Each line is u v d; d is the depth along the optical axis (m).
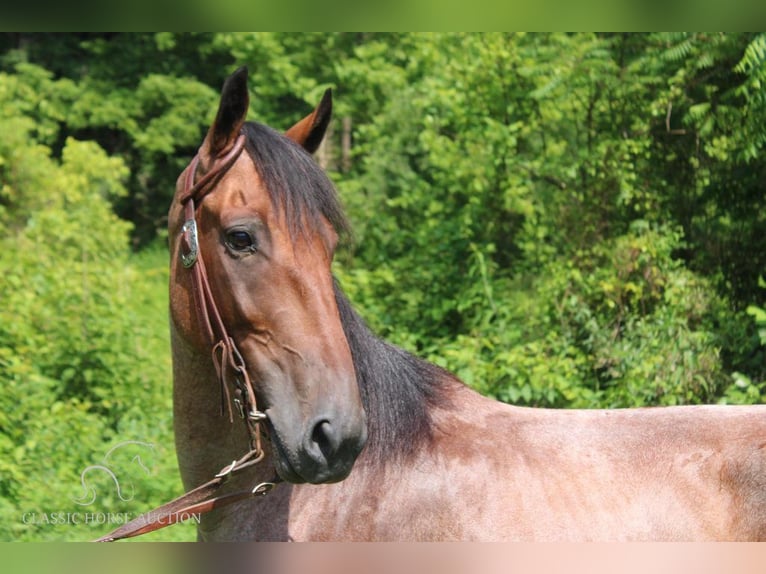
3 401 5.29
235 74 2.47
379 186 9.09
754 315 6.21
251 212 2.45
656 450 2.69
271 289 2.43
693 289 6.35
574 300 6.31
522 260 7.62
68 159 11.02
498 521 2.58
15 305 6.45
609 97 7.39
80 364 6.21
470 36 8.23
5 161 9.76
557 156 7.52
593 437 2.75
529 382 5.55
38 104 14.34
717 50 6.80
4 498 4.47
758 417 2.73
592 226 7.08
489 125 7.64
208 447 2.75
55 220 8.19
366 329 2.78
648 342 5.98
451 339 6.96
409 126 9.43
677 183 7.23
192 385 2.71
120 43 14.89
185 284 2.62
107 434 5.39
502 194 7.64
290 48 12.61
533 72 7.61
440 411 2.82
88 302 6.76
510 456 2.70
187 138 14.52
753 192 6.87
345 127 12.74
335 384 2.36
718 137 6.77
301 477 2.37
